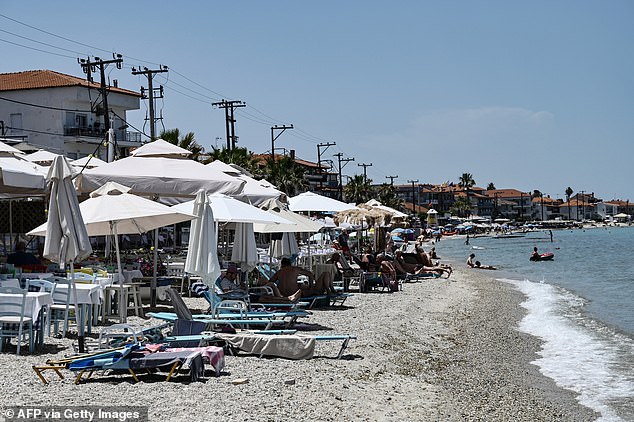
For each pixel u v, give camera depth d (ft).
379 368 41.83
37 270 55.47
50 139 210.18
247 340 40.81
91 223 52.75
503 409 36.99
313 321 57.88
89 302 42.01
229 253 100.17
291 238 76.59
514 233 590.96
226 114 195.00
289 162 269.44
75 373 33.19
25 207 84.58
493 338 61.36
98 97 218.79
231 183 62.44
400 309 71.87
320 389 34.19
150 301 58.23
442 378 42.68
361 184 421.59
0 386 29.86
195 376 33.19
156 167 63.05
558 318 77.36
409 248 231.30
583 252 256.93
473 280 128.57
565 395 41.83
